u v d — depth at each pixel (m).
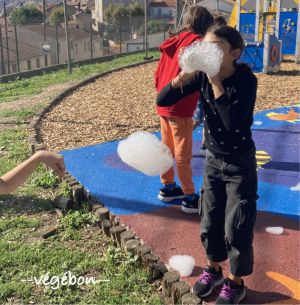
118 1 64.56
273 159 5.33
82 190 4.17
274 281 2.97
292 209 4.02
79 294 2.90
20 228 3.79
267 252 3.30
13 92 11.36
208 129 2.59
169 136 3.88
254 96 2.42
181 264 3.12
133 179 4.80
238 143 2.48
